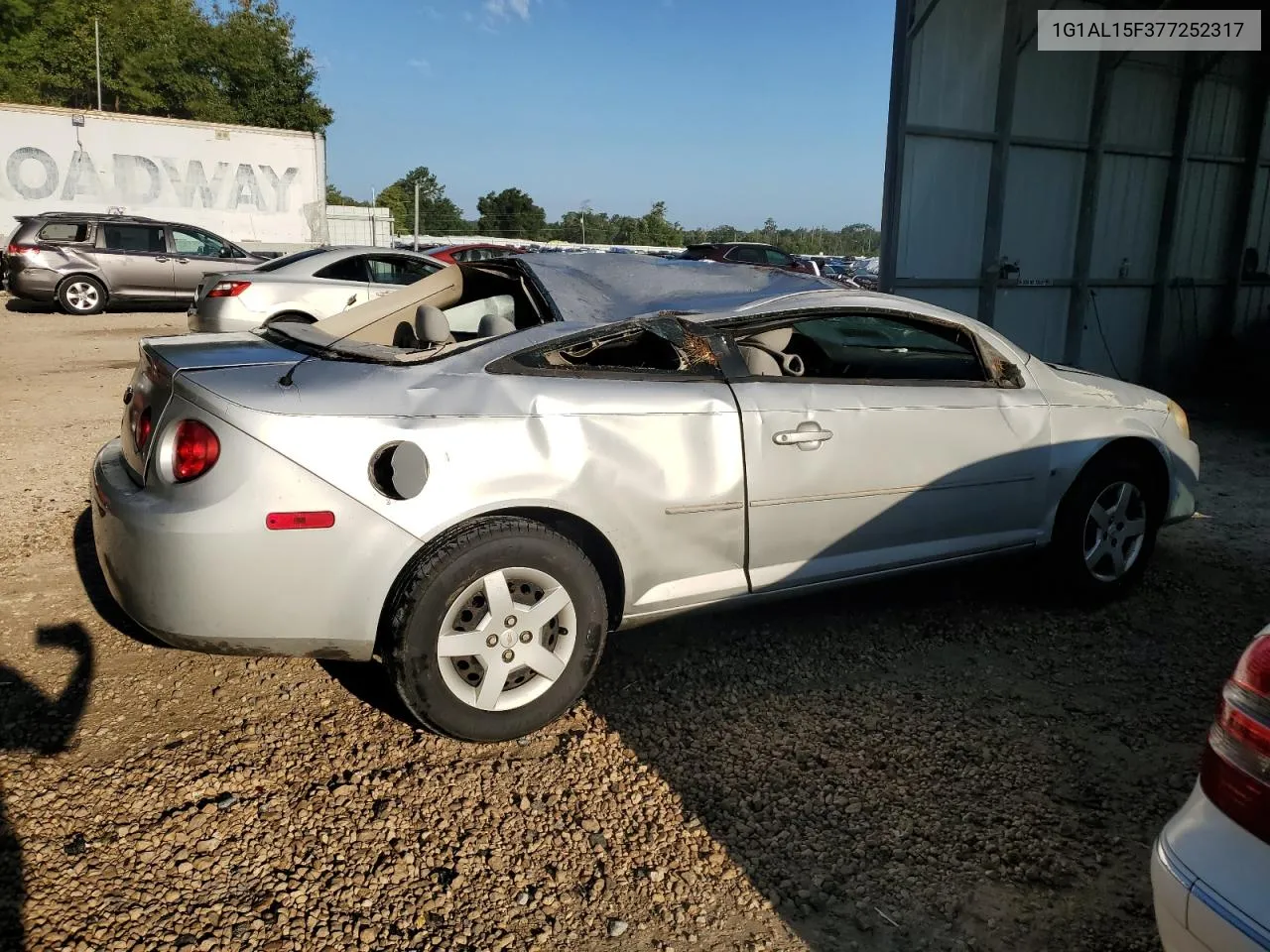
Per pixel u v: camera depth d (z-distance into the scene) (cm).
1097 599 431
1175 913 165
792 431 342
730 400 333
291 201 2223
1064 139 902
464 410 288
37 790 268
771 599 355
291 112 4372
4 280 1858
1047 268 933
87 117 1975
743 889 246
